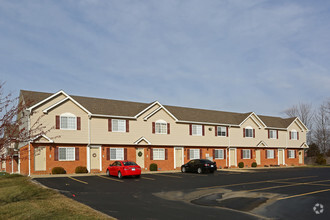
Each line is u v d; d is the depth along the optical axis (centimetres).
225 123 4144
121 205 1303
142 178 2467
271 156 4731
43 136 2716
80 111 2989
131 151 3297
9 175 2648
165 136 3562
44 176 2497
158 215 1121
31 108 2664
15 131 946
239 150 4309
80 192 1666
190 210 1217
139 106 3616
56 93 2844
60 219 1008
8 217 1058
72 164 2902
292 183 2119
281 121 5191
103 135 3109
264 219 1075
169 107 3959
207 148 3953
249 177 2581
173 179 2398
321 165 5219
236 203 1371
